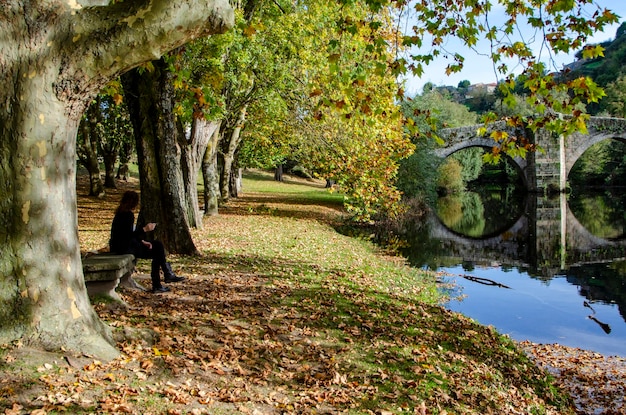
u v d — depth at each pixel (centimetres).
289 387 537
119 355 508
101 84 475
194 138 1917
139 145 1266
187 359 552
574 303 1545
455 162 6122
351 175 1802
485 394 632
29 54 436
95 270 676
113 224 815
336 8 1551
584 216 4266
